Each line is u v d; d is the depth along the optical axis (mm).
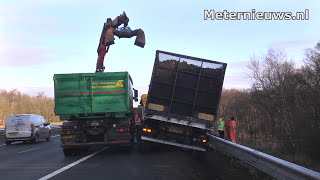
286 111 25609
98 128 12383
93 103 12195
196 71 11828
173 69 11852
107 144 12312
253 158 7172
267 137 26688
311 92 26016
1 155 13273
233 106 41250
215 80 11781
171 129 12117
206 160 11125
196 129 12125
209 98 11766
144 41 14625
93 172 8648
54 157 12344
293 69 31609
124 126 12445
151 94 11859
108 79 12289
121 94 12258
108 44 14305
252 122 33781
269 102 32062
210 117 11703
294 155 10430
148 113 11797
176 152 13609
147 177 7910
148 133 12180
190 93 11812
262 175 7344
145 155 12594
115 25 14500
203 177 7863
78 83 12289
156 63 11859
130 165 9938
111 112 12211
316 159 9328
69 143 12156
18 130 19672
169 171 8773
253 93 35219
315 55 29719
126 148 13141
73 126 12289
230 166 9516
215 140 12953
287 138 16438
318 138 9633
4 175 8305
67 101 12227
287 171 5066
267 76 33281
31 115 20734
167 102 11828
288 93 28859
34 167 9688
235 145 9086
